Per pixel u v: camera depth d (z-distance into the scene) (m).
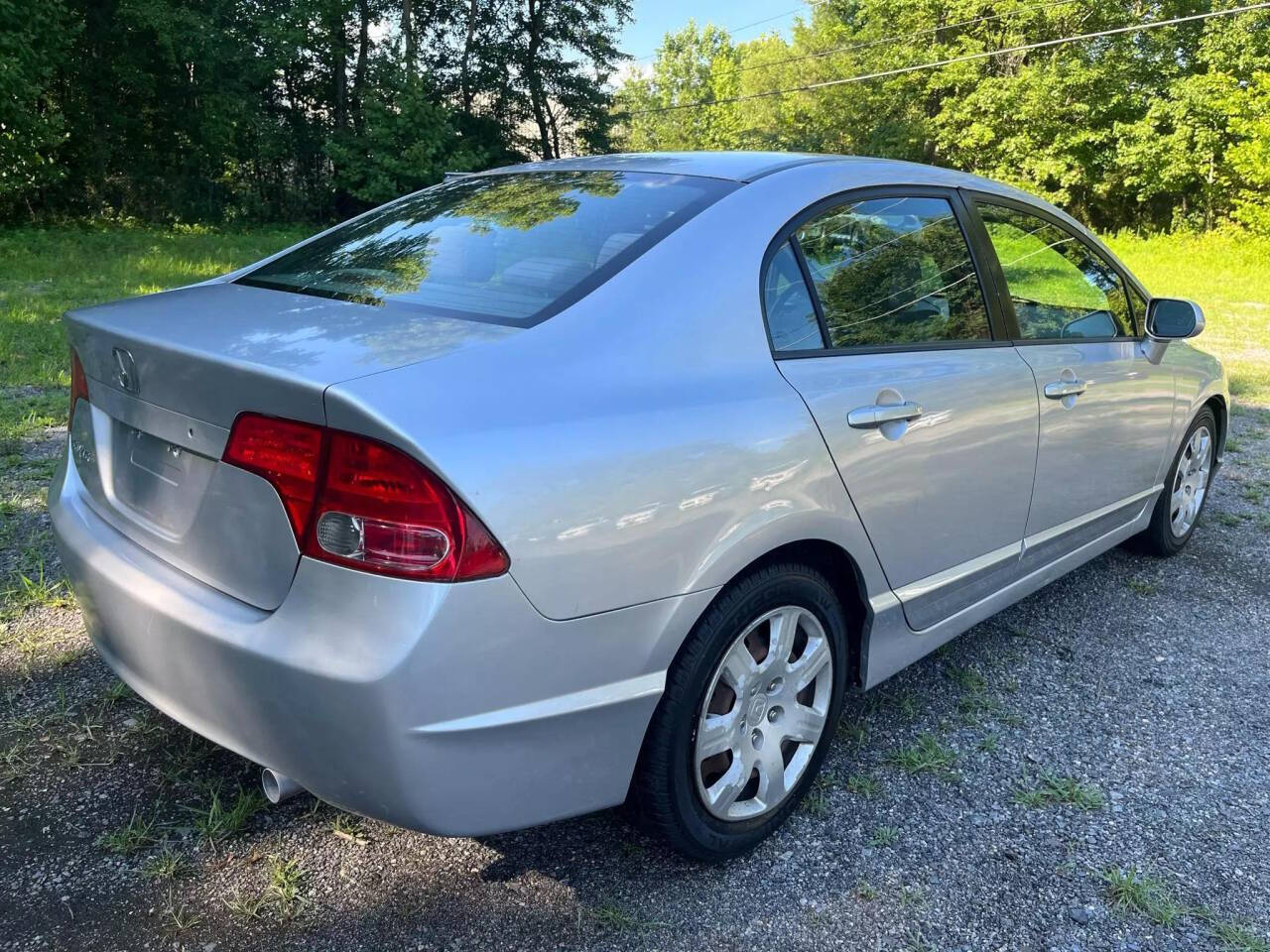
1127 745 2.72
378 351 1.73
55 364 6.52
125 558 1.94
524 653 1.65
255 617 1.68
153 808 2.21
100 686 2.70
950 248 2.77
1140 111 28.56
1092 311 3.37
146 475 1.96
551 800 1.79
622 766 1.88
